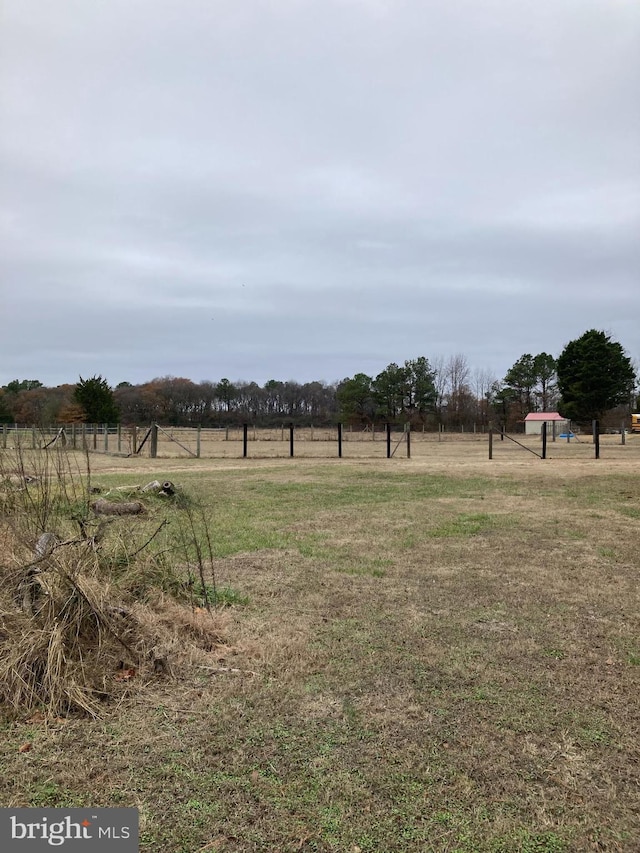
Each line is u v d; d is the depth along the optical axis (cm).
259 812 214
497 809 218
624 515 870
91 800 220
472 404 7356
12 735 265
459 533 731
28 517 432
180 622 381
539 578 534
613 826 210
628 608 452
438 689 314
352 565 575
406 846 199
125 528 534
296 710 290
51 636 305
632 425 4878
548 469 1639
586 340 5934
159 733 268
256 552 625
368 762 246
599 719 284
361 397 7319
